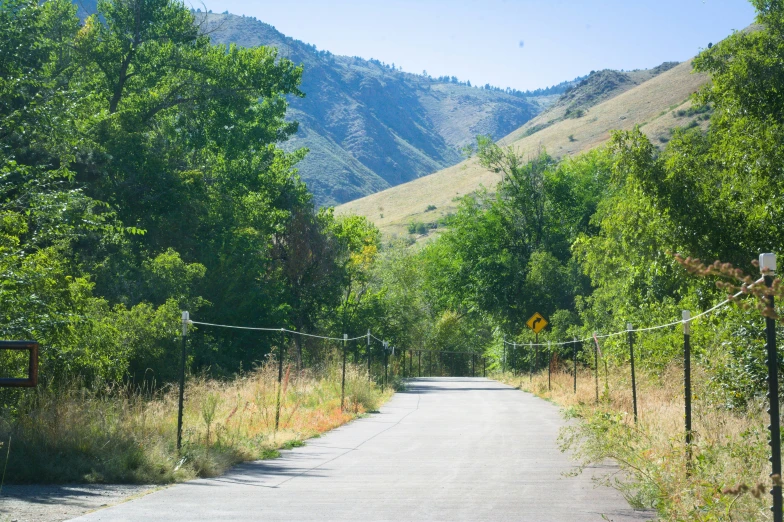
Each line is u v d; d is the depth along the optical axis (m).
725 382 15.30
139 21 41.47
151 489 10.42
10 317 15.48
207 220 41.50
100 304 23.70
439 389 44.81
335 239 51.59
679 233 19.91
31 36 28.41
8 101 25.80
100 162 33.34
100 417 13.08
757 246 18.69
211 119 46.72
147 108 42.53
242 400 19.94
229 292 38.28
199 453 12.34
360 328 52.75
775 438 5.48
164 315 24.91
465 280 58.66
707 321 18.06
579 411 21.67
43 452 11.48
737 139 19.94
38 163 27.73
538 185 57.56
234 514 8.48
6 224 17.39
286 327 41.56
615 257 31.09
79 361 17.55
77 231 25.09
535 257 54.03
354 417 24.05
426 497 9.77
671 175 20.08
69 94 26.94
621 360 28.61
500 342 64.12
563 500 9.53
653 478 9.02
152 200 36.62
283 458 14.31
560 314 47.94
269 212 51.06
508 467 12.96
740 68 20.97
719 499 7.29
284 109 52.12
